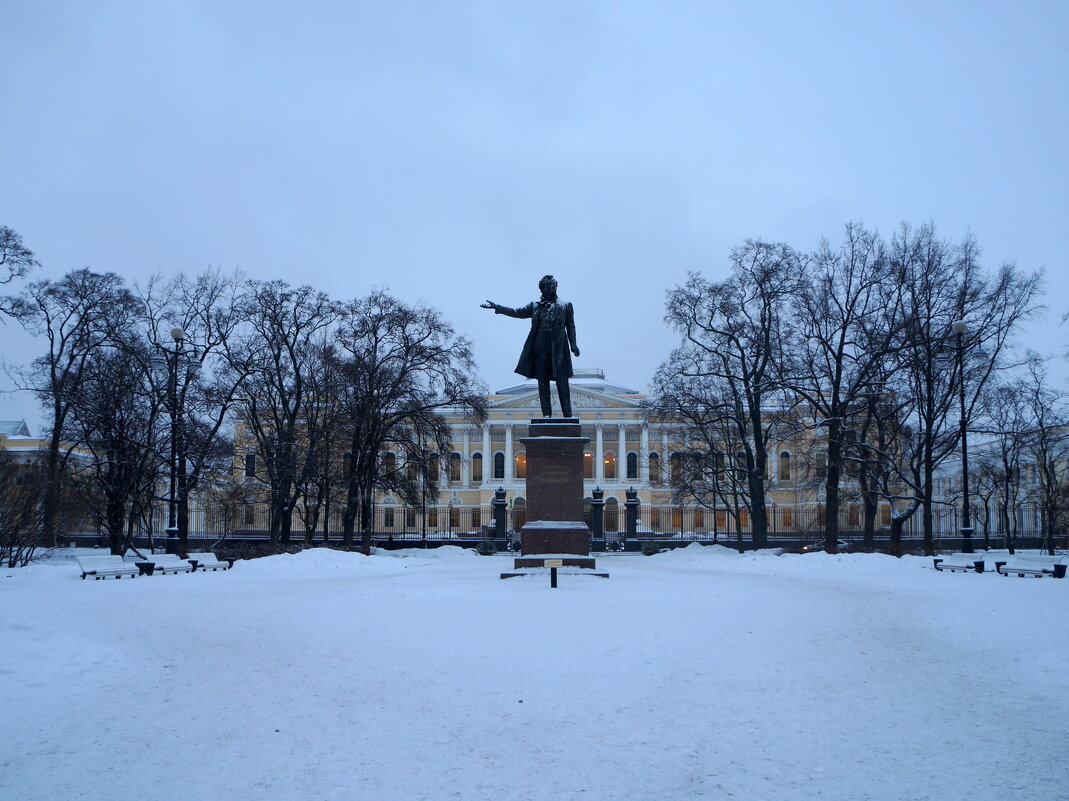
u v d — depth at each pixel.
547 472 25.55
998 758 8.11
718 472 52.56
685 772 7.77
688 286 47.34
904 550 48.25
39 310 45.31
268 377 48.66
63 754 8.30
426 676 11.39
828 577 27.14
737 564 34.25
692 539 61.28
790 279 44.56
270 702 10.17
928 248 40.28
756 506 47.81
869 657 12.51
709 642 13.66
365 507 49.59
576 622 15.70
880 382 40.75
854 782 7.51
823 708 9.82
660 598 19.58
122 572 27.44
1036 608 17.44
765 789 7.35
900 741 8.63
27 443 69.00
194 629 15.22
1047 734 8.83
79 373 43.22
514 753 8.30
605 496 98.62
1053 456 53.16
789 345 44.09
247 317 47.28
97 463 39.44
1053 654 12.25
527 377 26.92
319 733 8.95
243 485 51.47
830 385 44.47
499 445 106.00
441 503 100.81
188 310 46.06
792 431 45.38
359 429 47.59
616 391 110.38
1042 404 45.66
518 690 10.62
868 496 43.88
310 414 50.25
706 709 9.78
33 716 9.59
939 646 13.33
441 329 49.91
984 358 39.94
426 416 50.16
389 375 48.78
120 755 8.27
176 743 8.63
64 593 20.88
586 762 8.04
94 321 45.56
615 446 104.31
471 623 15.66
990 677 11.26
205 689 10.80
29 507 31.70
